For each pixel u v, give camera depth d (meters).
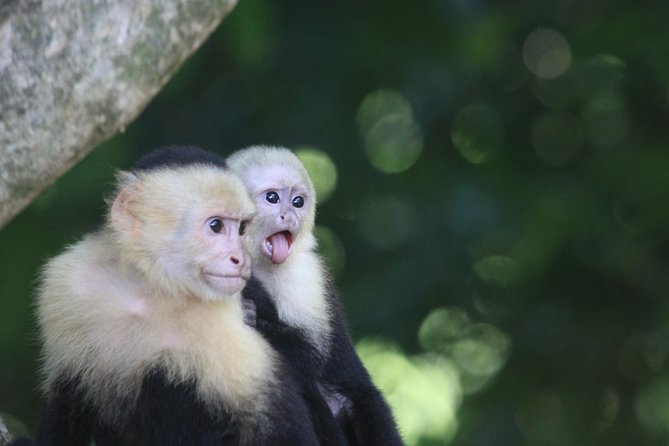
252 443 7.80
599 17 15.38
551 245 14.54
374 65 14.64
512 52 15.52
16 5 6.77
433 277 14.55
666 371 15.77
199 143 14.20
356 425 9.34
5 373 13.55
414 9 14.36
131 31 6.86
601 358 15.90
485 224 14.41
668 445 15.80
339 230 14.91
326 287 9.50
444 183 14.89
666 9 15.29
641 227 15.53
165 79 7.11
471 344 15.52
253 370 7.93
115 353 7.97
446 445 15.39
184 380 7.88
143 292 8.00
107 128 6.98
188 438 7.88
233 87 14.45
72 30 6.79
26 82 6.79
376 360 15.07
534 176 15.39
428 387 15.45
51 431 8.10
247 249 8.16
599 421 15.91
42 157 6.90
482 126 15.34
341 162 14.70
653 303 15.74
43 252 12.91
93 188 12.60
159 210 7.91
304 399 8.68
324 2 14.48
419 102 14.50
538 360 15.77
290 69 14.48
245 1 12.71
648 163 15.25
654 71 15.38
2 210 6.95
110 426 8.09
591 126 15.77
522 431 15.66
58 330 8.08
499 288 15.20
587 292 15.80
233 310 8.12
